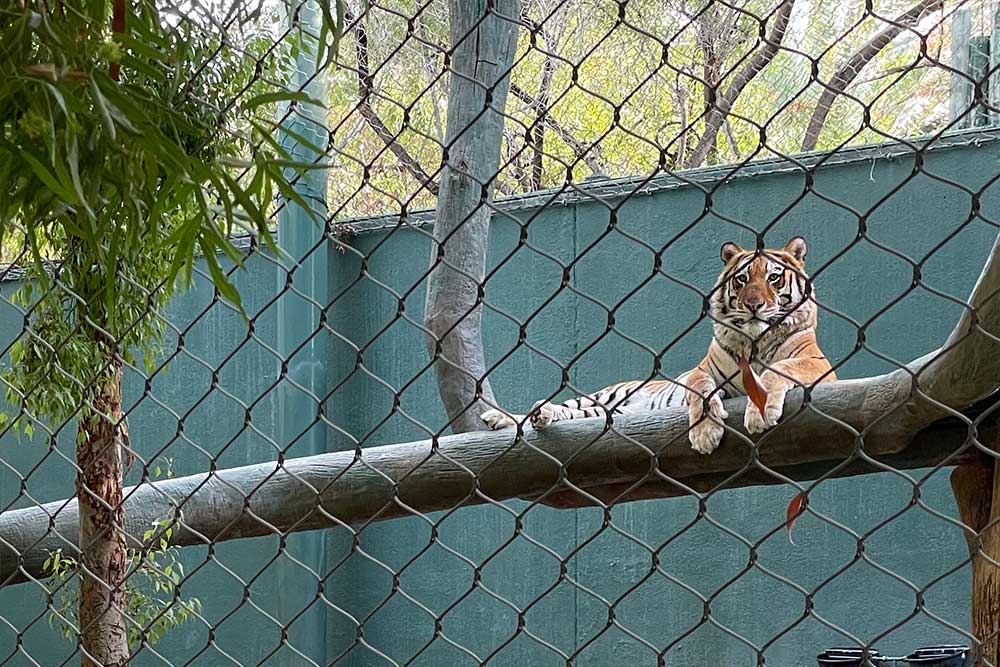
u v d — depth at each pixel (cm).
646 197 893
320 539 959
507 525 930
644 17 912
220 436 1021
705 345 861
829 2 903
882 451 408
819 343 828
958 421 411
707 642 851
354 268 996
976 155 784
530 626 915
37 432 1106
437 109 930
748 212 858
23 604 1112
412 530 969
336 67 273
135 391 1062
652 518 879
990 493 419
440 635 297
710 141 938
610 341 895
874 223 816
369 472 461
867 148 816
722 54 862
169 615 736
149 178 238
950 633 769
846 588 805
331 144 271
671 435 439
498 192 1020
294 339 924
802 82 914
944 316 786
